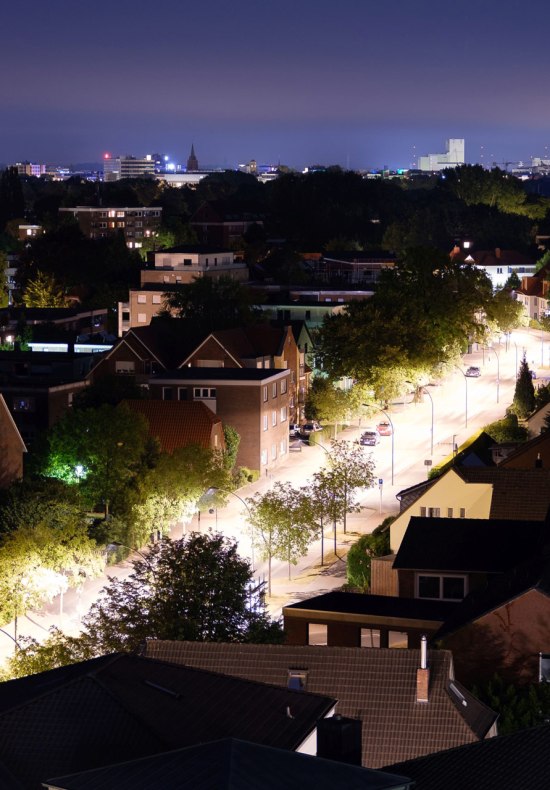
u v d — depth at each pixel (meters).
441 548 73.62
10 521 97.44
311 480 131.75
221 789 29.81
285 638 67.50
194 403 128.12
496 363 198.00
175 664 45.34
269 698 42.91
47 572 88.31
